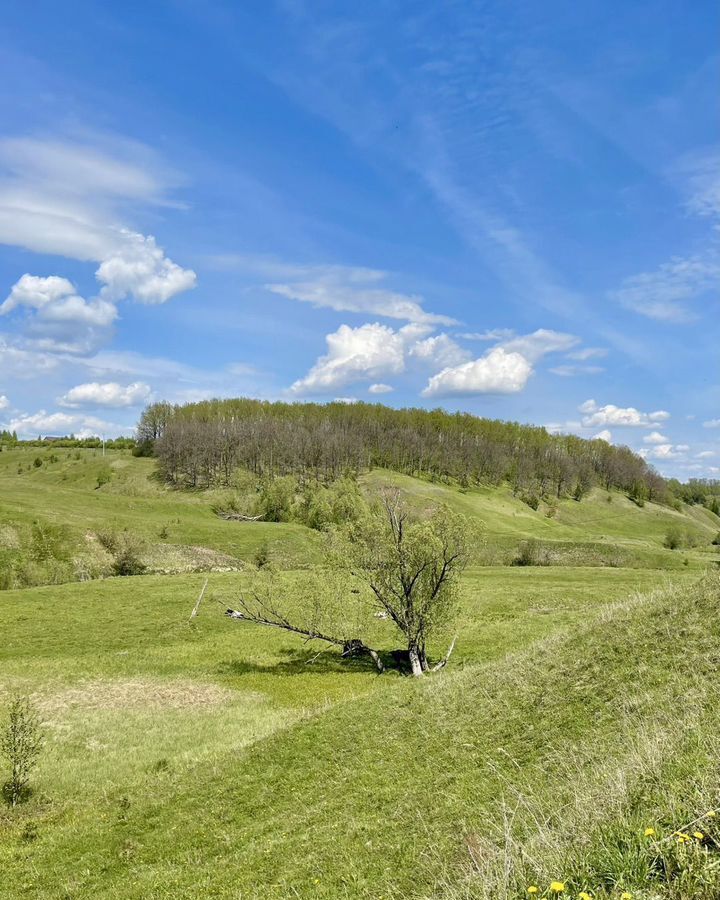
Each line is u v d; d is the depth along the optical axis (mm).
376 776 16234
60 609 51562
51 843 17078
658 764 9211
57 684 35344
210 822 16422
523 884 7078
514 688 18297
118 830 17234
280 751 19938
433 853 11227
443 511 36094
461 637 43469
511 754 14539
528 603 52656
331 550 38000
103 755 24906
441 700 19906
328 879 11664
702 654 15102
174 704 32188
